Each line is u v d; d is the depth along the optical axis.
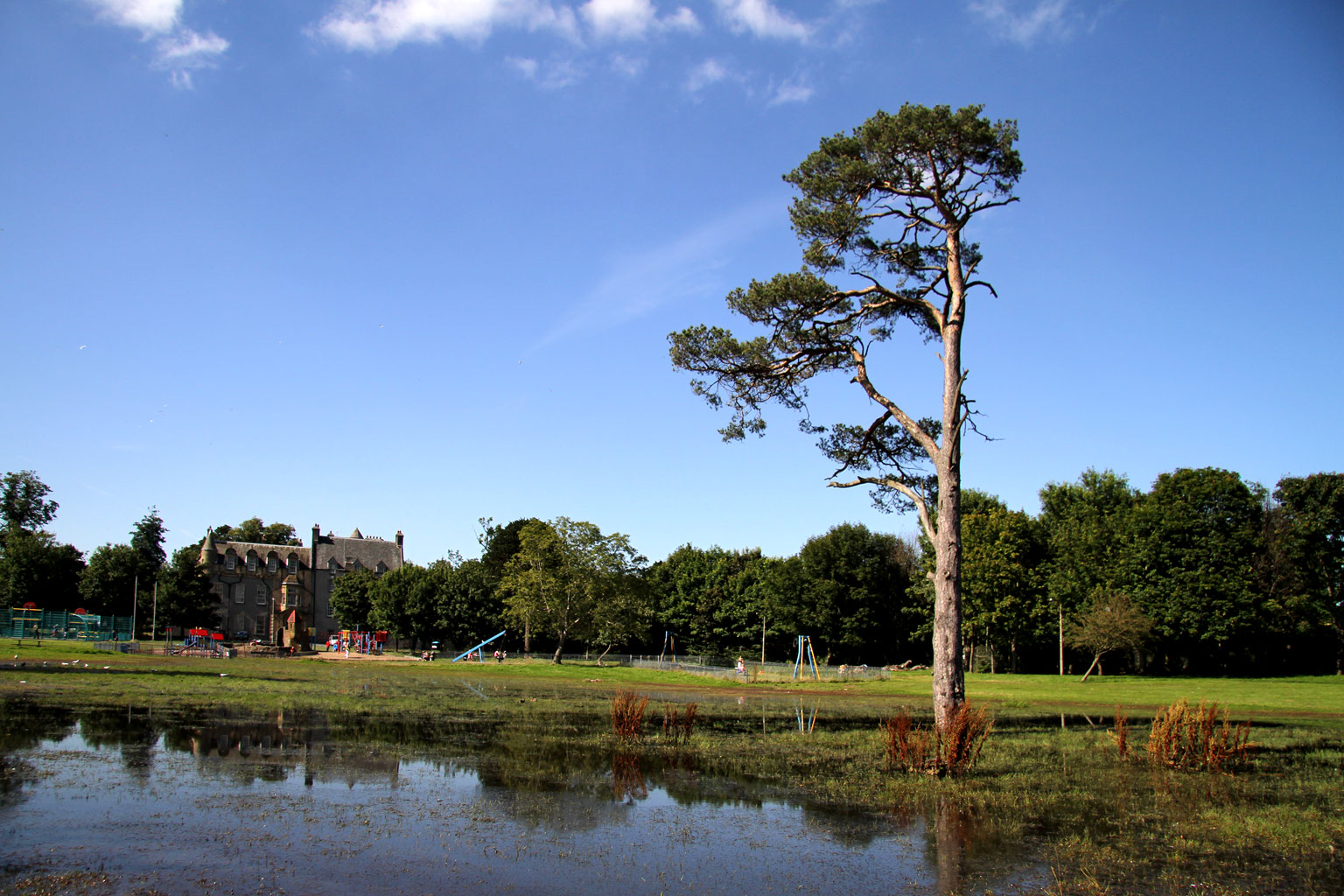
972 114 20.58
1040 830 11.65
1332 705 38.59
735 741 20.67
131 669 37.88
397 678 43.03
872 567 78.31
